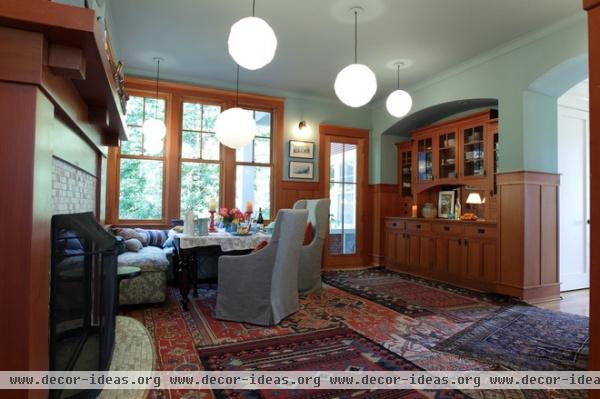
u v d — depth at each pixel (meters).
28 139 1.21
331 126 5.91
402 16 3.38
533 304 3.67
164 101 4.94
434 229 4.98
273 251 2.86
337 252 5.95
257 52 2.54
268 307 2.86
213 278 4.42
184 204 5.00
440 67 4.61
